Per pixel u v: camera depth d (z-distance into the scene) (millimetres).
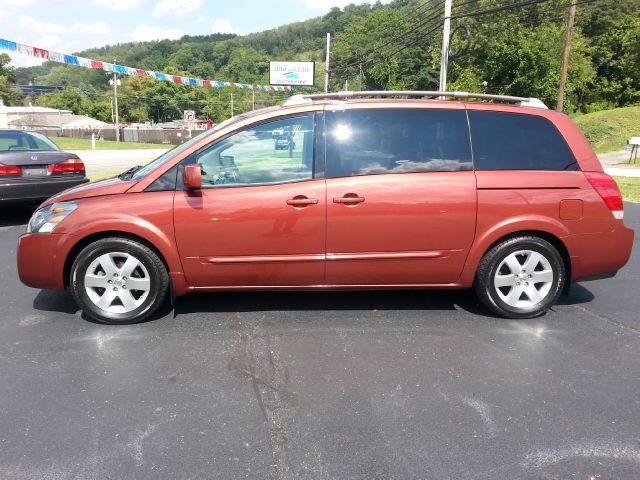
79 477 2457
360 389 3244
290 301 4785
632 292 5129
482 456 2605
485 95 4430
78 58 16438
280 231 4098
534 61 39750
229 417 2941
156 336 4020
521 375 3426
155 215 4051
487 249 4258
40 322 4301
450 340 3963
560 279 4348
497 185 4168
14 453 2627
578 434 2783
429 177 4141
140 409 3021
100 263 4152
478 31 39750
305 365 3559
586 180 4273
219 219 4066
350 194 4082
